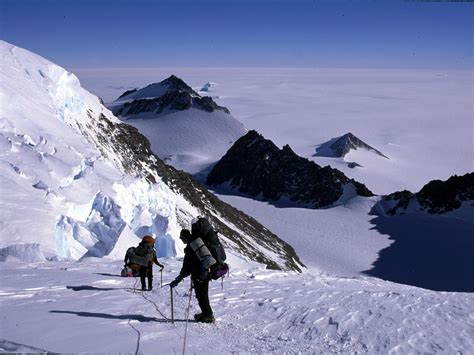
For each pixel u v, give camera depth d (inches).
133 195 1122.0
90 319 297.1
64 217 821.2
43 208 813.2
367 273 4328.3
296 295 427.5
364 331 301.3
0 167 901.2
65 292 386.3
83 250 823.7
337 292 443.5
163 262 660.7
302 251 4921.3
